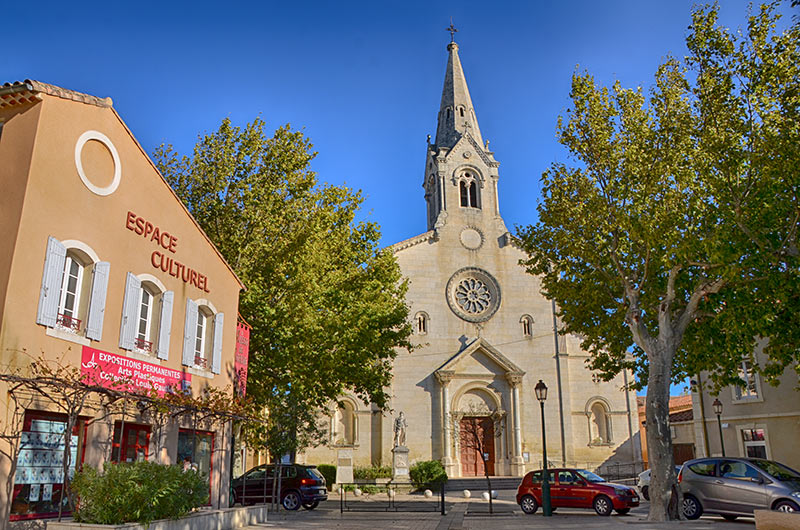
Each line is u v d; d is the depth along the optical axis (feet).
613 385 144.25
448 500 98.99
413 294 144.66
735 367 69.67
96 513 38.91
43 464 41.65
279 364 73.31
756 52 56.65
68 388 41.86
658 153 61.77
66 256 44.73
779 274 56.03
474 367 141.28
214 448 62.80
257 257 78.54
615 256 65.51
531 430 139.33
